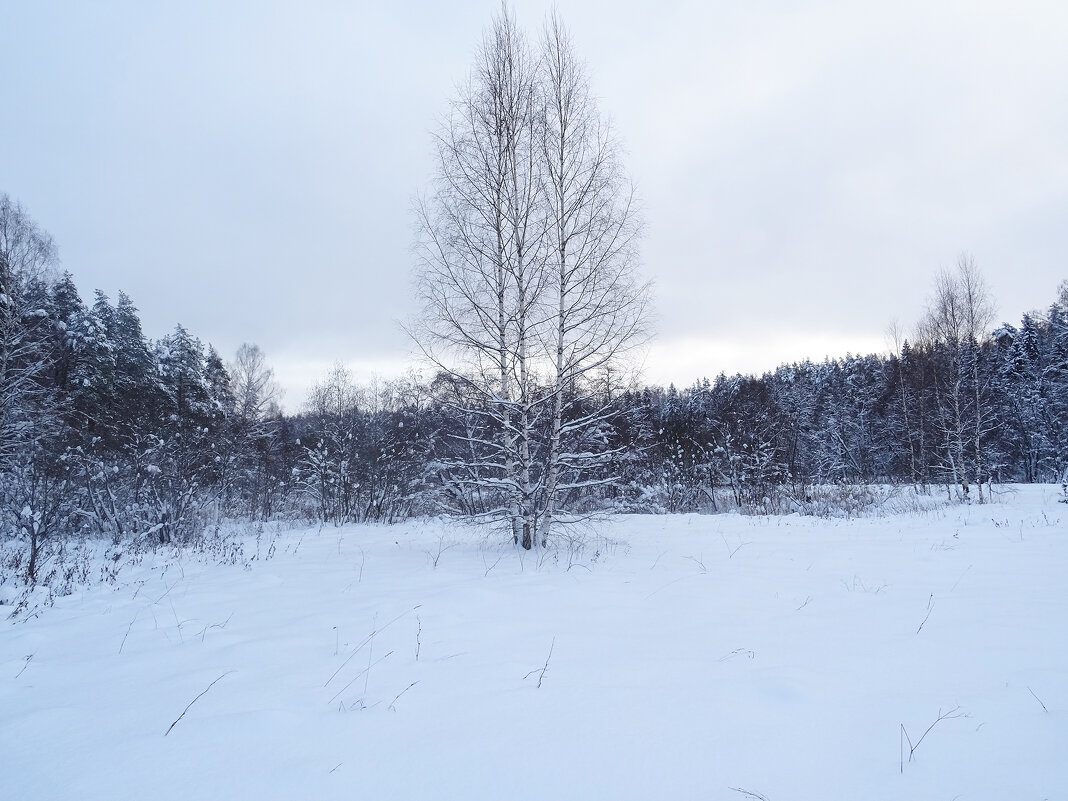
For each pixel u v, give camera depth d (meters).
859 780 2.61
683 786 2.57
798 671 3.95
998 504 18.50
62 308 28.75
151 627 5.57
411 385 11.48
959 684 3.72
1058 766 2.71
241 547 11.42
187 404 31.95
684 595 6.46
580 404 10.66
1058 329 39.41
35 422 18.42
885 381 46.94
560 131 10.72
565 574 7.80
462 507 12.91
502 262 10.55
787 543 10.77
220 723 3.21
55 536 12.66
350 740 3.04
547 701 3.52
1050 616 5.32
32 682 4.11
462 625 5.25
